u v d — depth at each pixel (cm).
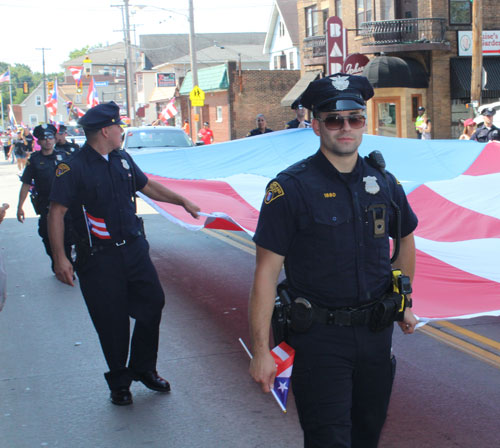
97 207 464
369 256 295
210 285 862
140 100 8231
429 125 2273
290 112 4162
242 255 1053
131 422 464
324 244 290
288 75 4131
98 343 638
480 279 513
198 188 824
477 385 512
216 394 510
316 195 290
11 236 1301
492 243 614
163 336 654
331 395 292
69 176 460
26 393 520
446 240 634
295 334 296
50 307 773
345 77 298
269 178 868
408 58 2603
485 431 438
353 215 292
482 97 2620
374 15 2714
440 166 880
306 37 3412
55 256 465
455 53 2572
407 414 467
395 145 920
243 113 4081
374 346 296
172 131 1750
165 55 8825
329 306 293
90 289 472
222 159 955
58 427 459
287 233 291
